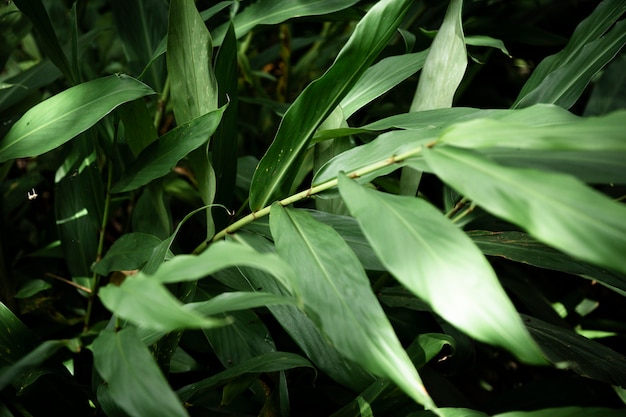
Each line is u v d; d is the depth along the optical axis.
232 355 1.04
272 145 0.94
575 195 0.65
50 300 1.32
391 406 0.98
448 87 1.10
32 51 1.96
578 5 1.97
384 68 1.23
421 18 1.75
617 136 0.65
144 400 0.71
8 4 1.45
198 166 1.05
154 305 0.67
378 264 1.03
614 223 0.63
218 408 1.11
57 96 1.05
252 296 0.79
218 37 1.32
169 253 1.04
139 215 1.29
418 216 0.75
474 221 1.17
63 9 1.76
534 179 0.67
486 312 0.68
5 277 1.24
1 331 0.96
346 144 1.15
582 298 1.48
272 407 1.01
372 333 0.77
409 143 0.86
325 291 0.80
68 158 1.28
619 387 1.06
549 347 1.06
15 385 0.99
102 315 1.35
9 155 1.01
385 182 1.27
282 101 1.83
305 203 1.53
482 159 0.70
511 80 2.04
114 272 1.26
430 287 0.70
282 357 0.97
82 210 1.30
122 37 1.48
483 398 1.48
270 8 1.32
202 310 0.80
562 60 1.18
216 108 1.02
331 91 0.94
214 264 0.70
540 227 0.64
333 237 0.86
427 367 1.24
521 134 0.69
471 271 0.70
